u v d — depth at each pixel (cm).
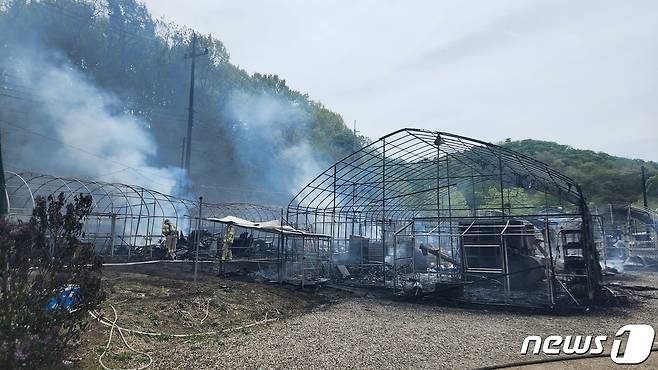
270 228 1927
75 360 716
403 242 2234
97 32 5759
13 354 547
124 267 1912
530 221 2112
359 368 755
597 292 1563
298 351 852
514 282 1895
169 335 937
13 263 577
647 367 770
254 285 1650
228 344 896
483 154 2061
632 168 9631
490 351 889
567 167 9562
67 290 618
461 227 1997
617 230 3912
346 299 1596
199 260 2127
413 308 1438
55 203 637
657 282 2206
